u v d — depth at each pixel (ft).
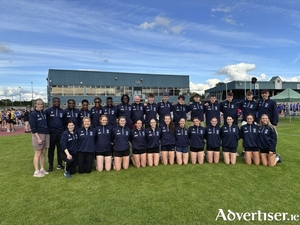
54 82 115.65
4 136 40.06
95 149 17.33
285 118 69.92
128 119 21.11
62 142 15.96
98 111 21.22
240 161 19.54
